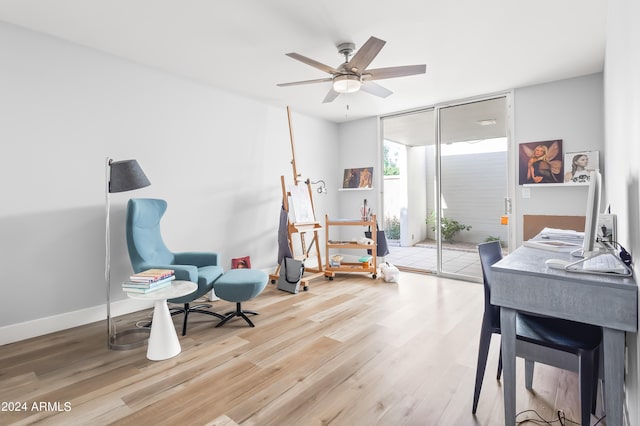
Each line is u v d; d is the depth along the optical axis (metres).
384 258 5.38
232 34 2.67
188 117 3.65
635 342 1.23
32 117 2.64
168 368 2.15
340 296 3.71
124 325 2.90
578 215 3.62
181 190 3.60
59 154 2.78
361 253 5.54
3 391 1.90
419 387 1.92
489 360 2.24
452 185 4.62
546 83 3.76
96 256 2.99
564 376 2.06
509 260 1.62
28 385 1.96
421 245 6.56
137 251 2.82
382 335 2.64
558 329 1.56
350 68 2.59
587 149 3.53
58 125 2.77
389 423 1.61
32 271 2.66
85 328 2.84
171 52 3.01
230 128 4.07
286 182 4.79
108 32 2.66
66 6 2.29
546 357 1.60
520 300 1.39
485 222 4.41
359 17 2.41
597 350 1.62
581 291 1.25
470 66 3.29
